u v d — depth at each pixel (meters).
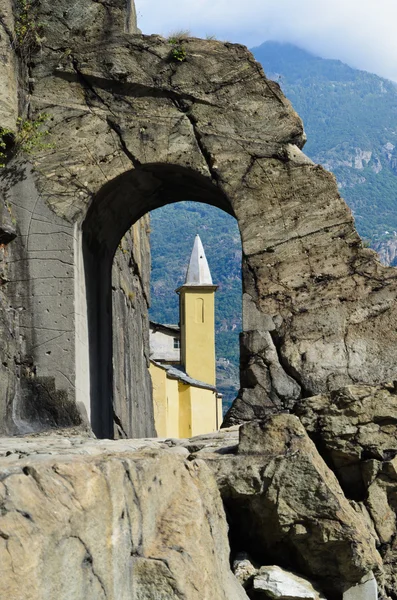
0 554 5.16
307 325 13.44
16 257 13.72
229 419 13.34
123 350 19.56
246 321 13.56
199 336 56.19
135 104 14.04
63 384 13.48
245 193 13.81
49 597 5.48
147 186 15.14
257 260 13.68
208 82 14.02
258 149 13.87
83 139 13.98
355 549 9.50
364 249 13.54
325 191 13.71
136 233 22.88
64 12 14.16
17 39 13.82
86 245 14.62
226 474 9.85
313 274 13.56
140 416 23.05
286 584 9.32
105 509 6.29
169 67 14.05
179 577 6.82
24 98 13.95
